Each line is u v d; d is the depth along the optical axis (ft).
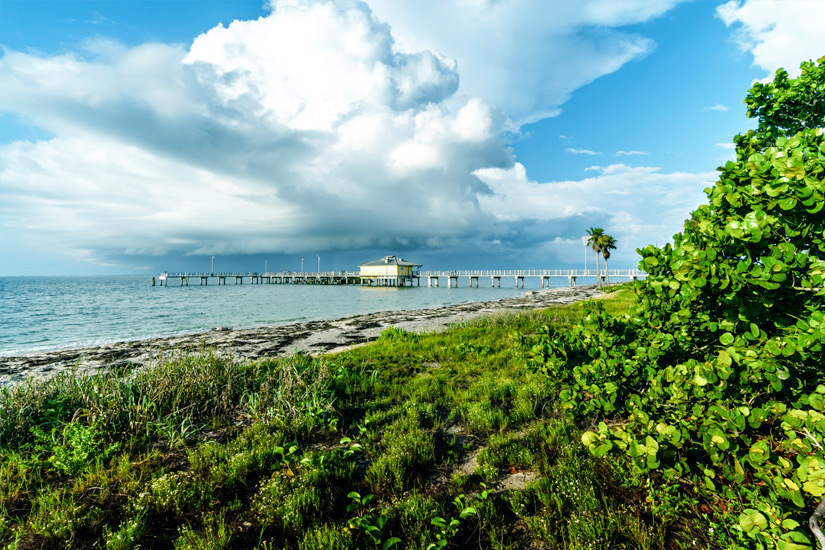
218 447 17.13
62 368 37.81
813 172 7.84
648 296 12.32
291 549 11.32
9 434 17.44
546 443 16.94
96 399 19.88
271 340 55.47
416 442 17.16
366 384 26.76
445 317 81.71
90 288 316.60
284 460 15.72
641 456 10.45
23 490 13.61
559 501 12.44
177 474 14.53
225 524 12.30
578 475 13.70
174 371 24.02
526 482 14.39
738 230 8.95
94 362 40.63
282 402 21.72
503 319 57.57
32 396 20.33
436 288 331.57
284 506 12.65
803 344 8.24
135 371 24.84
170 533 11.95
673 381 10.40
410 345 41.39
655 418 11.45
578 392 13.53
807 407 10.47
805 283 8.26
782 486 8.18
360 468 15.98
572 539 10.99
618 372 12.41
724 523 10.30
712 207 11.16
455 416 21.21
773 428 12.30
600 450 10.86
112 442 17.24
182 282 393.70
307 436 19.10
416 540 11.43
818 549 7.69
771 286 8.50
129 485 13.96
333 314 106.63
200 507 12.92
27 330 74.84
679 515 11.49
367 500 12.82
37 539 11.12
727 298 9.46
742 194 9.69
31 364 40.11
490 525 11.98
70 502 12.53
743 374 9.09
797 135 8.96
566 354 14.85
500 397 23.66
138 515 11.88
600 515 11.56
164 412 20.94
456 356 36.04
